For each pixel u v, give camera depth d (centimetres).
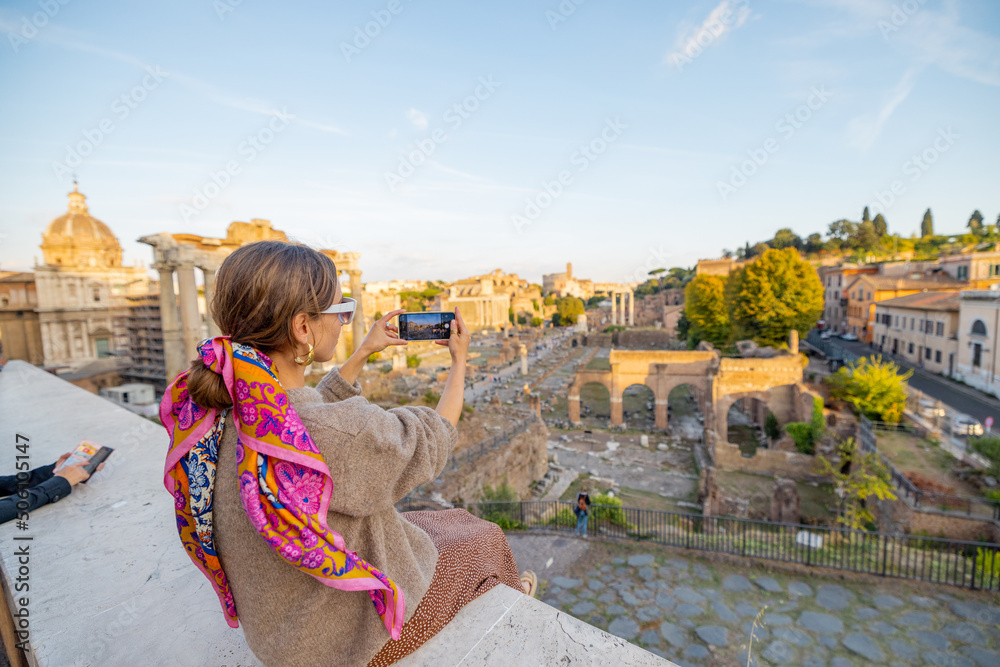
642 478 3091
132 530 361
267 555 158
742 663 868
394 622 163
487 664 181
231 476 156
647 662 180
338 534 157
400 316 229
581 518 1514
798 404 3497
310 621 162
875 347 6109
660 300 13500
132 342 5244
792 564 1170
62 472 424
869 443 2605
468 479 2208
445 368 6244
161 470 482
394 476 165
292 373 176
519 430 2886
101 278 5309
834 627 952
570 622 205
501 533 260
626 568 1191
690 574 1153
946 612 981
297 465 146
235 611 174
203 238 3844
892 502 2045
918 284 6178
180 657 223
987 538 1745
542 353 8419
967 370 4119
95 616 256
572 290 19312
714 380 3747
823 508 2484
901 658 866
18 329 4928
